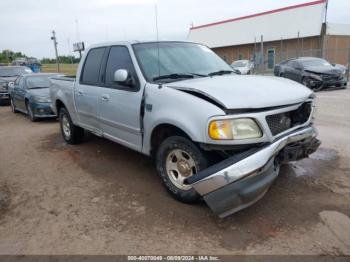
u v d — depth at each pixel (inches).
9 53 2363.4
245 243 117.7
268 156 123.0
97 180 180.9
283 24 1328.7
